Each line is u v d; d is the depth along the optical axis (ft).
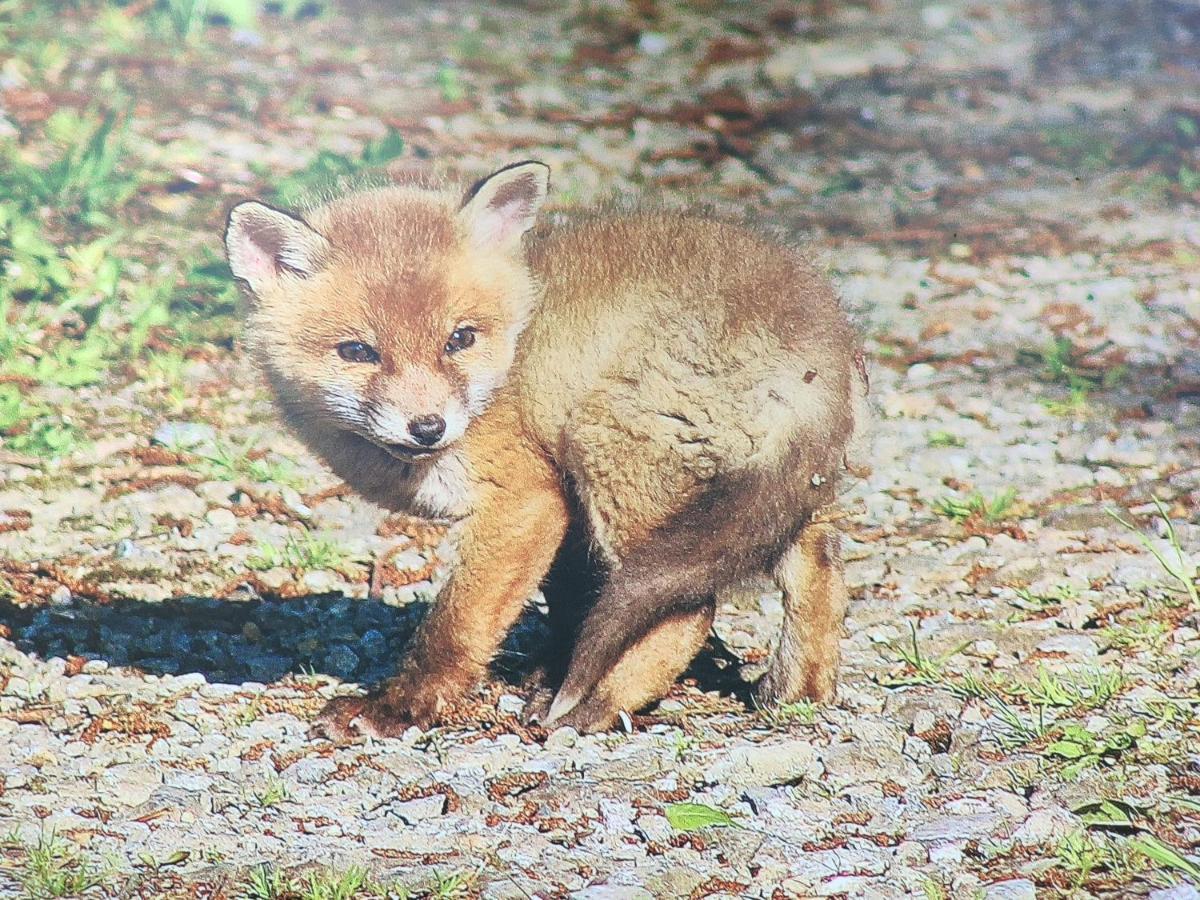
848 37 84.23
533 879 23.08
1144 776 25.79
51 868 22.91
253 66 69.21
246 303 30.99
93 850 23.79
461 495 29.68
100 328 47.09
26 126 58.18
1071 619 33.63
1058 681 29.71
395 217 30.63
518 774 27.07
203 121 61.62
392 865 23.39
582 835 24.76
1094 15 88.12
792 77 77.97
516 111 69.46
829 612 29.91
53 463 40.78
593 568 31.63
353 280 29.50
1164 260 58.08
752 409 28.17
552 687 31.32
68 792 25.91
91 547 36.99
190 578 36.09
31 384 44.34
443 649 29.76
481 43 78.07
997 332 52.42
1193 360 50.31
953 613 34.50
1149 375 49.34
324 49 73.46
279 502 40.16
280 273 30.30
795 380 28.25
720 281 28.84
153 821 24.89
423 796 26.12
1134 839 23.35
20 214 51.11
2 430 42.01
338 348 29.58
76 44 67.41
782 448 28.19
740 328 28.37
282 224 29.81
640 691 29.73
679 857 23.93
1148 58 81.05
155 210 53.93
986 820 24.71
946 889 22.62
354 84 69.41
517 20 83.25
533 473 29.76
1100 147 69.05
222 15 73.20
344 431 30.73
